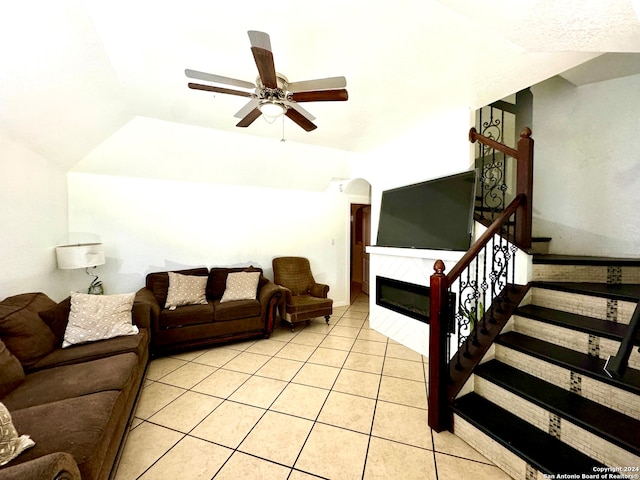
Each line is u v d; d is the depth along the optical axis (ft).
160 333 9.99
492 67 6.66
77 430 4.16
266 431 6.27
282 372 9.04
